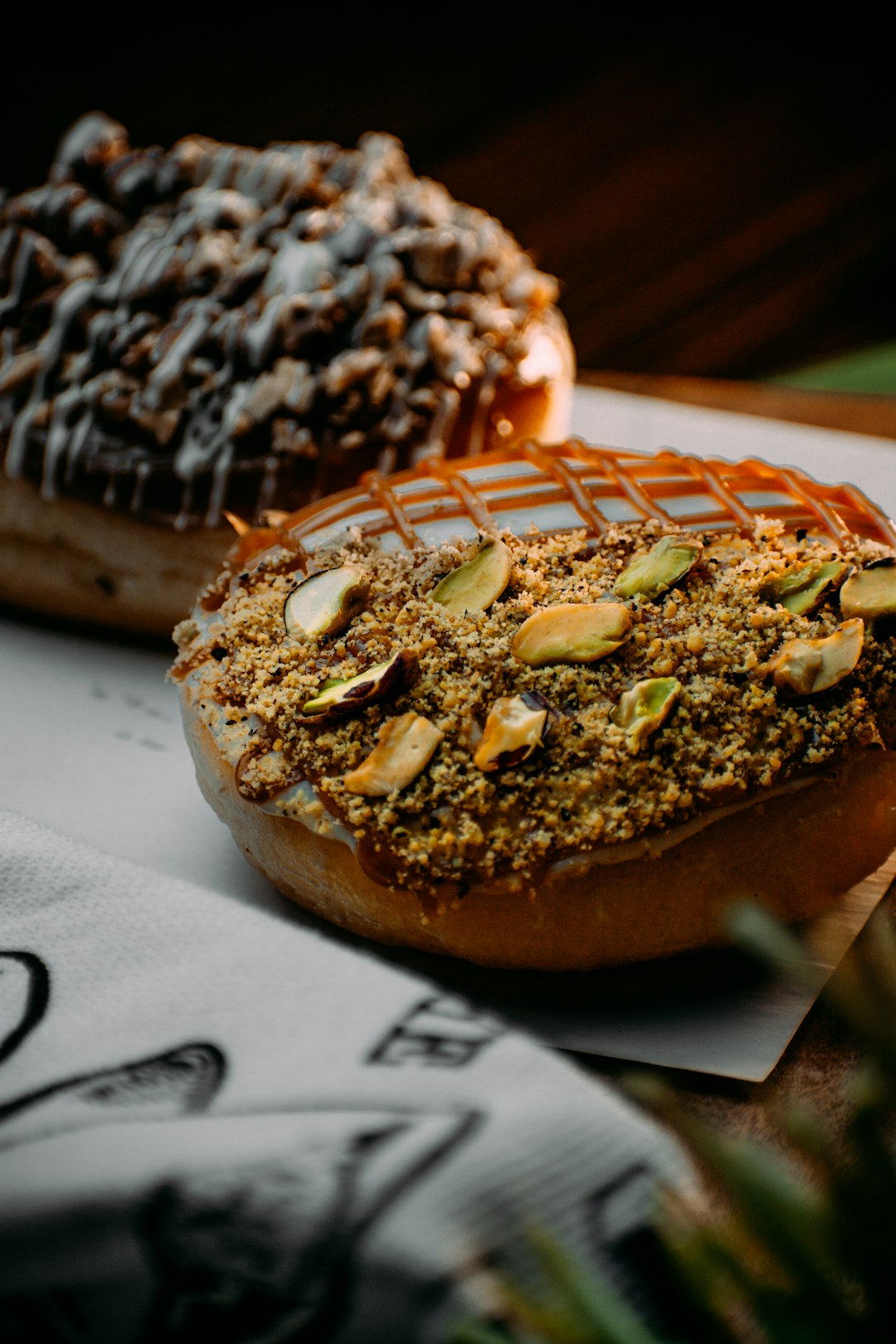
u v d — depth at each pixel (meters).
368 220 0.38
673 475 0.31
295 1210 0.19
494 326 0.38
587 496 0.31
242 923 0.23
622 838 0.26
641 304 0.62
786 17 0.82
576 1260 0.18
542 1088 0.20
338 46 0.77
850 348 0.57
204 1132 0.20
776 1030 0.27
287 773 0.28
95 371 0.36
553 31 0.80
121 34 0.77
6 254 0.38
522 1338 0.18
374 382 0.36
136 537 0.36
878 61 0.80
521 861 0.26
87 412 0.36
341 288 0.37
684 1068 0.26
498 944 0.27
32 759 0.34
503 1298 0.18
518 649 0.27
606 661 0.28
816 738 0.27
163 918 0.23
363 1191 0.19
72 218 0.39
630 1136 0.20
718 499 0.31
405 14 0.80
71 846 0.25
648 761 0.27
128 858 0.31
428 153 0.71
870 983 0.18
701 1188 0.23
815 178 0.69
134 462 0.36
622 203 0.68
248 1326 0.19
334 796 0.27
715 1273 0.18
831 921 0.29
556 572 0.29
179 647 0.31
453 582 0.29
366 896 0.27
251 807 0.28
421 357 0.36
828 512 0.30
